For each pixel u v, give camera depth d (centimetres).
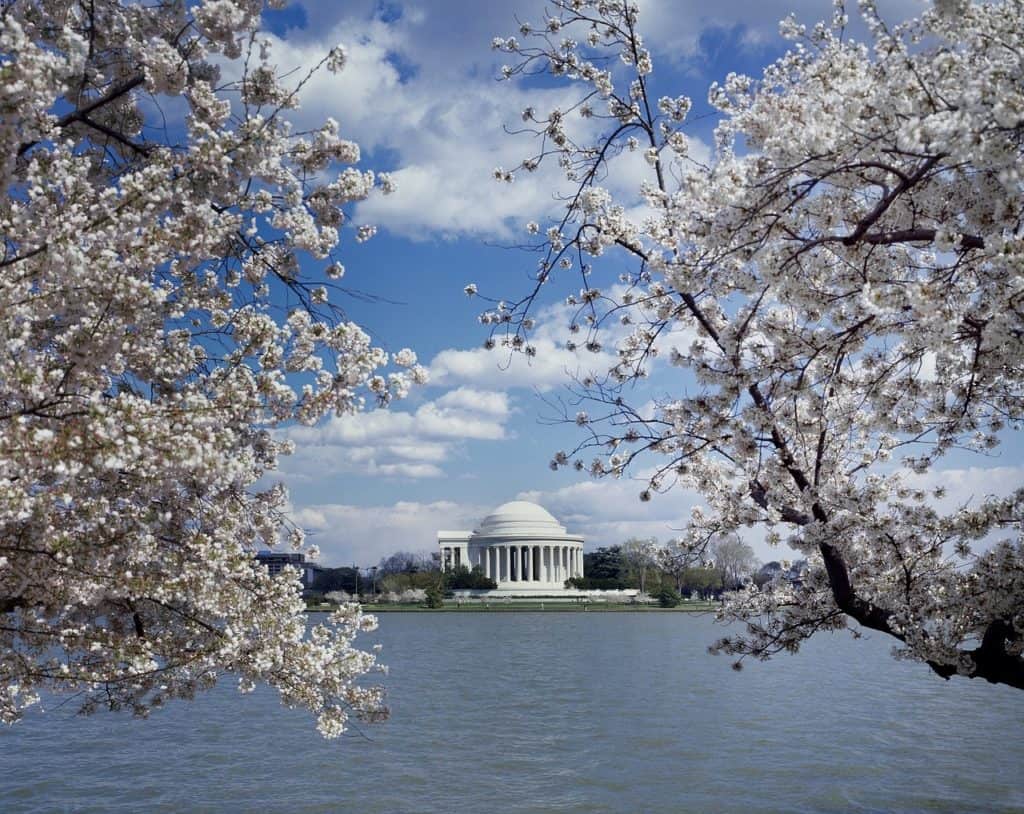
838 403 1273
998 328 761
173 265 969
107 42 962
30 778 2469
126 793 2320
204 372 996
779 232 850
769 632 1445
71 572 838
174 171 841
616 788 2394
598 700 4053
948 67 704
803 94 884
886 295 806
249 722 3356
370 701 1208
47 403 738
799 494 1241
